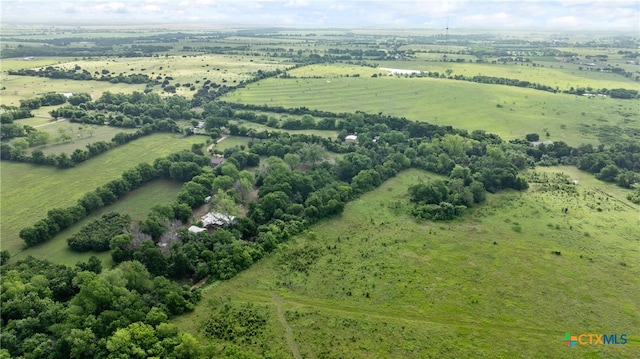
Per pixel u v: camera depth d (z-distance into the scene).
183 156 170.38
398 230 132.50
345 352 85.62
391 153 187.50
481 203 151.00
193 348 80.12
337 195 145.00
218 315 94.94
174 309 94.44
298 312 96.50
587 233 131.12
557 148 198.62
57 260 111.69
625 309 98.62
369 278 109.00
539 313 97.25
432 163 179.38
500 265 115.06
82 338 79.25
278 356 84.19
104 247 116.44
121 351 77.69
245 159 176.00
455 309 98.31
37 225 119.06
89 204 133.88
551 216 142.12
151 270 104.62
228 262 110.31
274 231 124.94
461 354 85.56
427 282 107.75
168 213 126.56
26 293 91.38
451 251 121.50
